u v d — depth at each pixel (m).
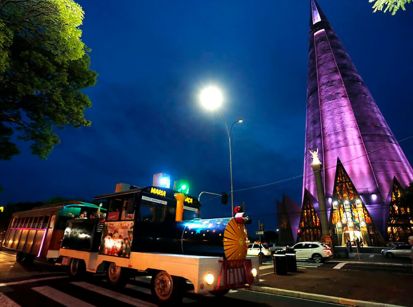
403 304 7.72
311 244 23.73
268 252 29.17
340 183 79.88
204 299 8.69
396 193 70.94
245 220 8.29
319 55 111.12
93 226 11.24
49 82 8.93
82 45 8.90
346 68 100.31
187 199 11.12
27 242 16.89
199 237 8.45
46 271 13.95
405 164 78.06
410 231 65.81
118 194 10.18
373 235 69.12
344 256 30.08
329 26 119.19
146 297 8.46
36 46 8.46
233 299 8.75
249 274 7.80
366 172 76.69
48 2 7.67
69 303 7.48
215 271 7.02
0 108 8.89
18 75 8.07
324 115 94.19
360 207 74.00
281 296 9.35
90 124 11.06
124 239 9.30
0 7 7.33
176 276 7.31
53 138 10.27
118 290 9.38
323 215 50.72
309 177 90.62
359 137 82.75
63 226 14.91
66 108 9.78
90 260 10.67
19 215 20.11
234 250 7.81
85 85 10.77
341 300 8.37
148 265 8.02
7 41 6.93
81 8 8.60
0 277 11.85
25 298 7.98
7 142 10.26
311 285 10.77
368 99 91.62
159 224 9.82
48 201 44.91
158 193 10.20
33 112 9.40
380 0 5.19
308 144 96.62
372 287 10.30
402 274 14.03
